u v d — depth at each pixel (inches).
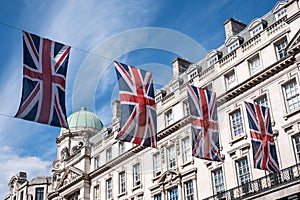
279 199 1069.1
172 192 1496.1
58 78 698.8
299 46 1153.4
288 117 1170.6
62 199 2108.8
